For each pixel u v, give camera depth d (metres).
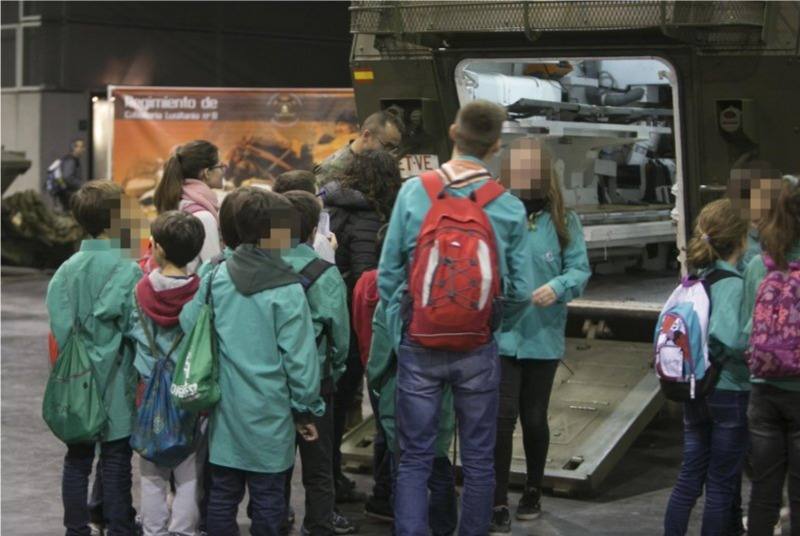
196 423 4.89
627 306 7.43
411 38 6.82
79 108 21.55
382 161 5.81
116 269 5.04
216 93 13.39
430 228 4.54
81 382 4.95
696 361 4.90
